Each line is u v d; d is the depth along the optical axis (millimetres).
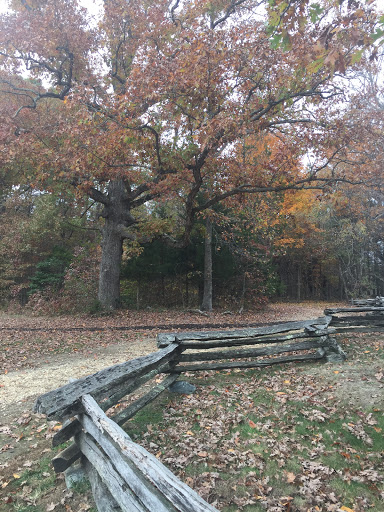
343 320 8406
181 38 11164
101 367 7578
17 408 5484
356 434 4234
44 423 4934
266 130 13609
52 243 23578
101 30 15234
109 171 12945
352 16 3426
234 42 10086
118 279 16984
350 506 3141
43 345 9867
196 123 10273
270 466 3764
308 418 4719
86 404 3490
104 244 16875
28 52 14453
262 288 20000
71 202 17422
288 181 12797
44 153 12852
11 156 12547
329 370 6340
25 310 19062
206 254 17984
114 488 2660
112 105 11594
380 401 4918
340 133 11383
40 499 3395
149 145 11312
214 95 10242
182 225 19516
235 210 17234
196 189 12523
